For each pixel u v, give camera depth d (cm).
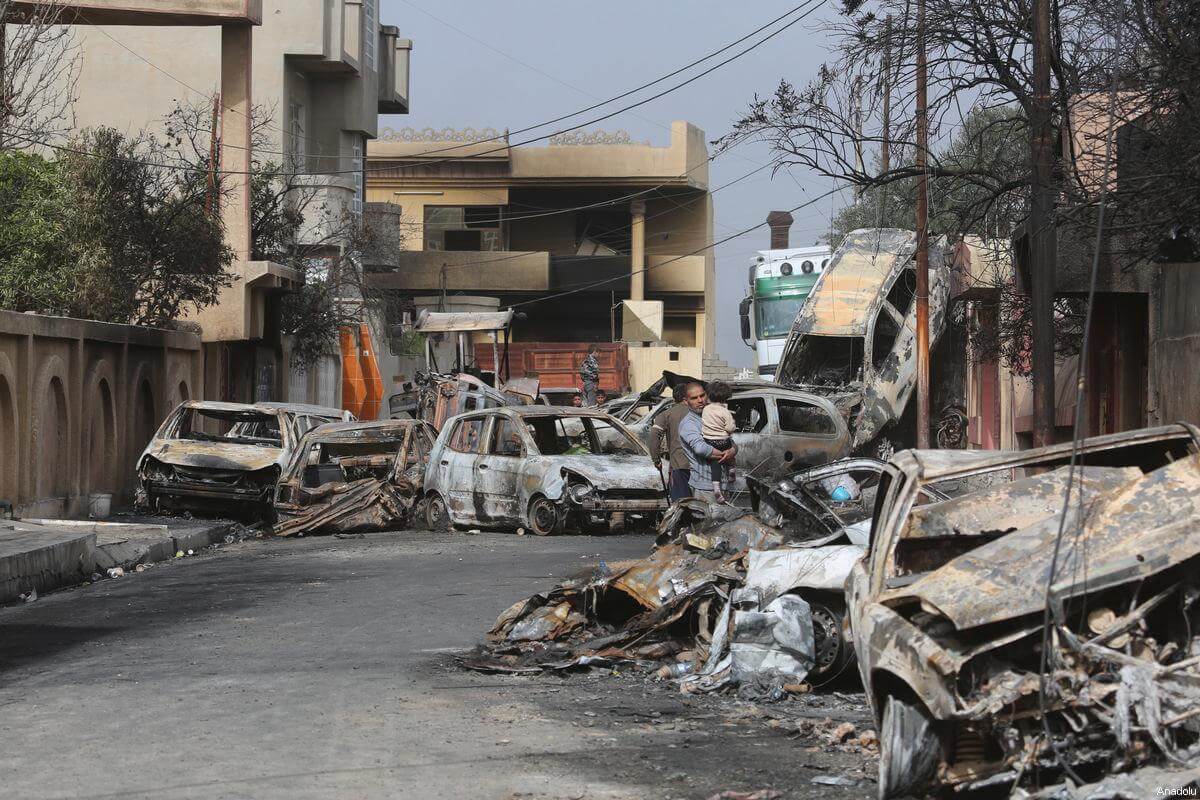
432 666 978
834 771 663
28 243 2739
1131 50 1254
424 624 1173
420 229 6372
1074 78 1520
